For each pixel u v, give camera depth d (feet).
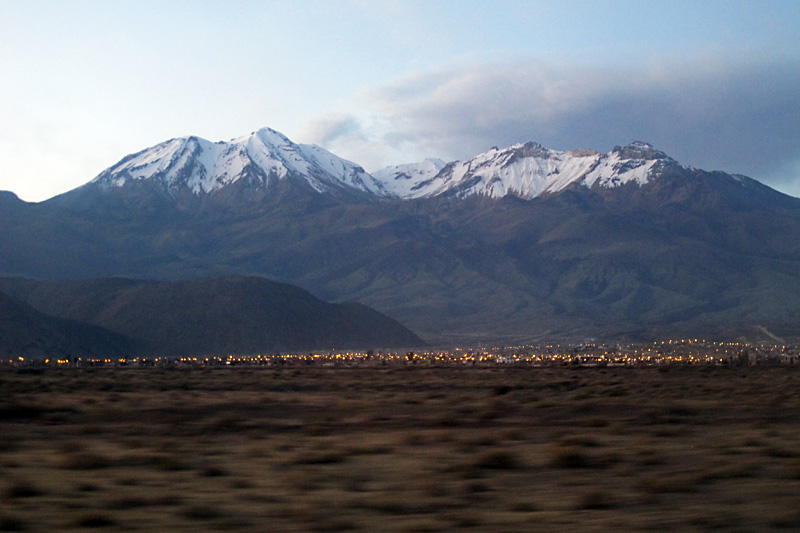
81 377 250.78
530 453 79.71
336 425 108.27
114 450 82.43
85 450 81.35
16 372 281.54
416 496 59.00
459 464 72.33
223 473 68.54
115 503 55.77
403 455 78.84
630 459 75.66
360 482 64.49
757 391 172.24
